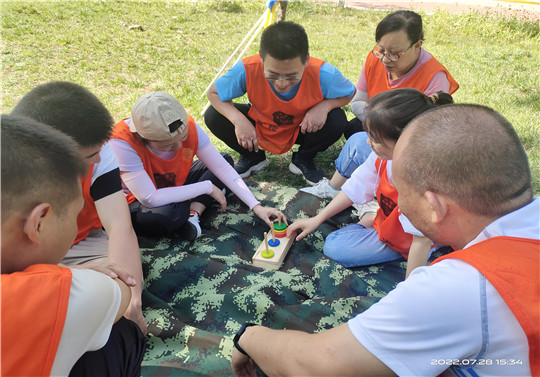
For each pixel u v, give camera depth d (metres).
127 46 6.96
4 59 6.06
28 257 1.14
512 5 11.29
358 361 1.14
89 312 1.11
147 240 2.69
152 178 2.68
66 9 8.56
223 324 2.09
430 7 11.20
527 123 4.57
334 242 2.56
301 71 2.89
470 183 1.06
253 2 10.27
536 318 0.95
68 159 1.14
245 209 3.02
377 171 2.39
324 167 3.80
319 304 2.13
